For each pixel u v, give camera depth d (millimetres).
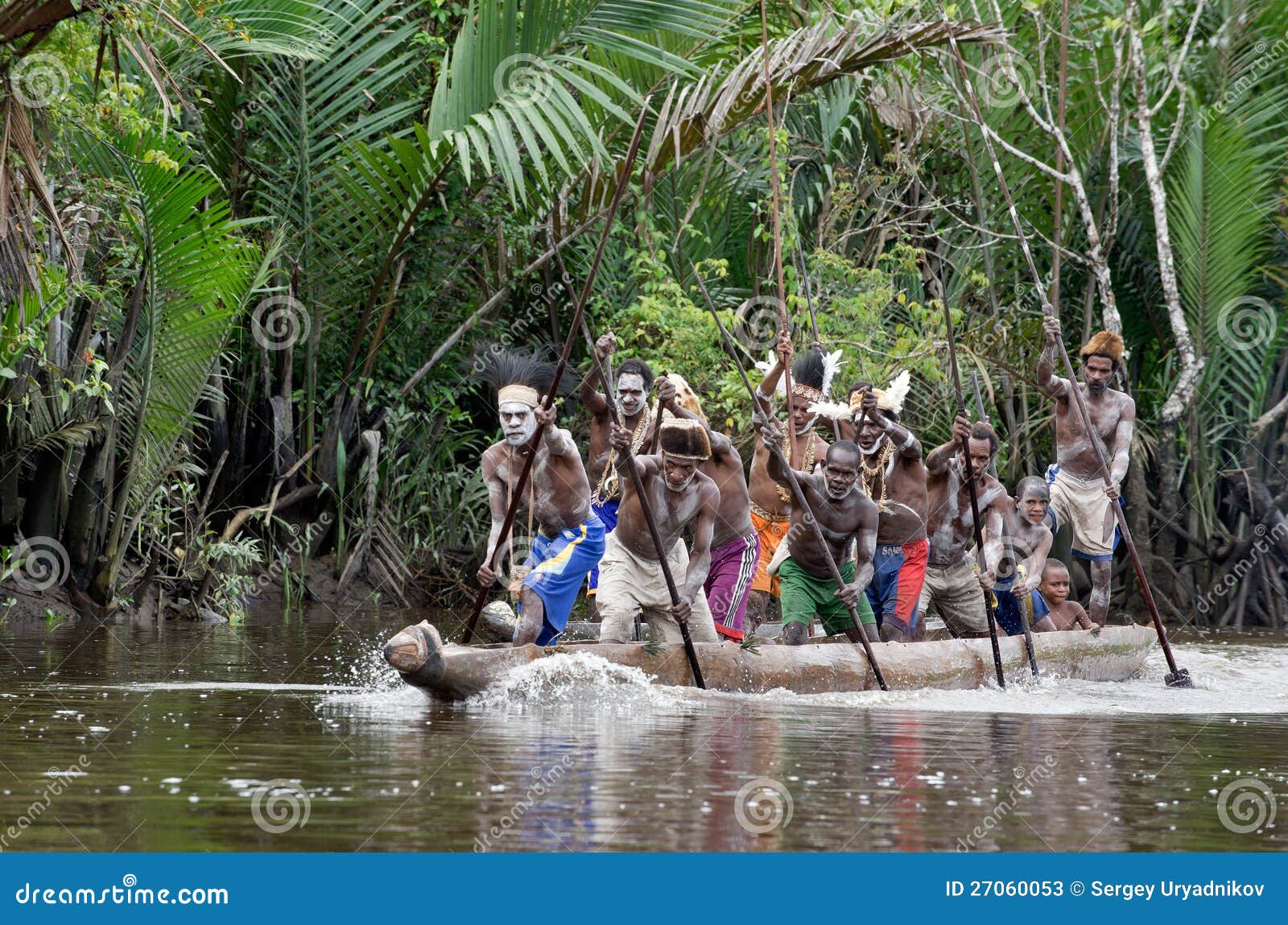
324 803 9086
